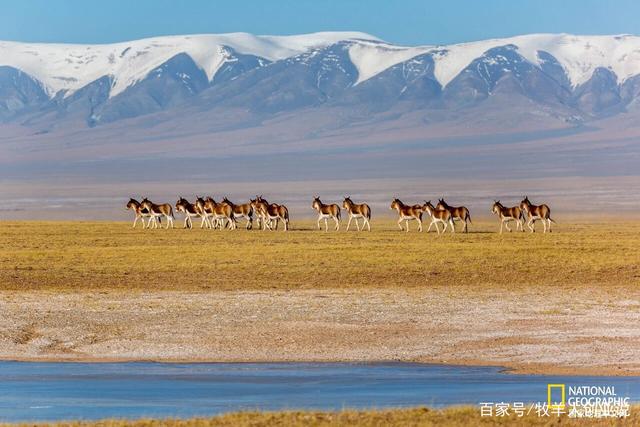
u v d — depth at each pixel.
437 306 108.06
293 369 75.75
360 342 86.94
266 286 127.19
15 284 128.75
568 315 101.31
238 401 62.66
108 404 61.78
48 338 89.12
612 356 80.06
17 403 62.12
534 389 66.94
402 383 69.31
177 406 61.06
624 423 55.78
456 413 56.84
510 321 97.50
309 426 53.12
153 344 86.25
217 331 91.94
